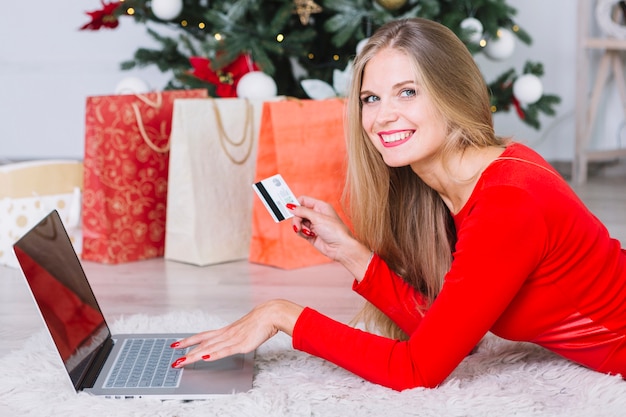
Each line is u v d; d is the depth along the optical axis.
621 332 1.85
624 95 5.32
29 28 5.77
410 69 1.78
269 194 2.04
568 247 1.77
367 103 1.86
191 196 3.38
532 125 4.80
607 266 1.83
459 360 1.77
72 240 3.54
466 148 1.85
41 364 2.11
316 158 3.38
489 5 4.46
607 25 5.16
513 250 1.71
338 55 4.64
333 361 1.85
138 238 3.51
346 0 4.18
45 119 5.86
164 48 4.70
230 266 3.41
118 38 5.75
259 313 1.88
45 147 5.88
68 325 1.91
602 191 4.94
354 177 2.01
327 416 1.77
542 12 5.57
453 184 1.87
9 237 3.43
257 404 1.81
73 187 3.53
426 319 1.77
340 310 2.77
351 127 1.95
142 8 4.37
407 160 1.82
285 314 1.87
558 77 5.62
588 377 1.90
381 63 1.80
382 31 1.84
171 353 2.05
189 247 3.42
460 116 1.80
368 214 2.04
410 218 2.08
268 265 3.40
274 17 4.20
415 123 1.79
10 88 5.83
